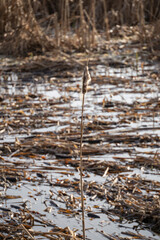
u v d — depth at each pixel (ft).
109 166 13.85
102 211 11.06
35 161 14.37
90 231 10.08
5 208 11.14
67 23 40.91
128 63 30.48
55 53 33.27
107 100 21.21
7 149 15.31
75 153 14.85
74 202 11.42
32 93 23.57
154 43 34.76
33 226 10.28
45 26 41.91
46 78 26.84
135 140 16.21
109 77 26.63
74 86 24.93
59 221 10.53
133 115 19.36
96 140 16.14
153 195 11.80
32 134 16.96
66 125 18.07
